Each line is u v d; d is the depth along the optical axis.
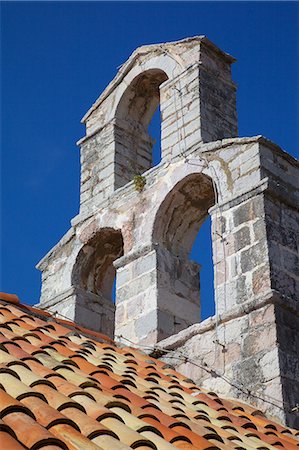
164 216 12.16
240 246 10.71
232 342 10.11
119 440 5.23
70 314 12.74
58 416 5.19
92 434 5.18
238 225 10.87
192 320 11.67
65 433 5.03
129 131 14.23
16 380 5.79
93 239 13.13
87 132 14.59
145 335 11.33
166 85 13.36
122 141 14.05
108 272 13.33
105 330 12.92
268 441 7.54
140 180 12.62
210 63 13.29
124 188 12.90
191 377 10.34
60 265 13.45
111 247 13.29
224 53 13.51
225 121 12.94
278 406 9.28
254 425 8.09
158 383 8.66
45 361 7.09
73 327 10.34
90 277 13.25
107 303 13.11
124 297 11.90
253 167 11.10
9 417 4.99
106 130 14.22
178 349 10.73
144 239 12.11
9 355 6.63
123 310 11.82
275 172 11.18
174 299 11.64
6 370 5.98
